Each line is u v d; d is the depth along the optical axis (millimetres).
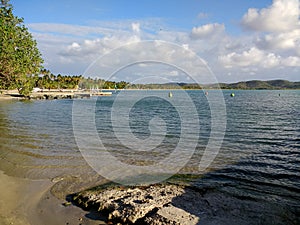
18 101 56750
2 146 14133
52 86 102625
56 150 13367
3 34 17469
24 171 9945
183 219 5895
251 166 10727
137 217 6109
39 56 20219
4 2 18547
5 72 17594
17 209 6926
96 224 6156
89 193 7691
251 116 29391
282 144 15062
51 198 7582
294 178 9289
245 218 6121
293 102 55938
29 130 19844
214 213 6297
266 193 7867
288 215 6395
